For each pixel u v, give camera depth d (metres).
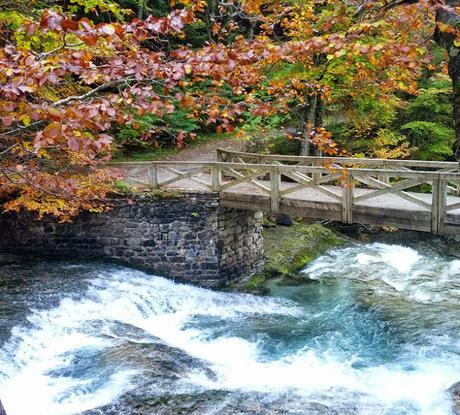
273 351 7.58
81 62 2.83
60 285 8.51
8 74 2.60
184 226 10.13
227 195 9.92
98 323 7.31
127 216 10.23
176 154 16.36
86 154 8.22
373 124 14.86
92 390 5.47
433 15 3.82
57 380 5.72
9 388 5.53
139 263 10.29
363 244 14.80
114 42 3.07
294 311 9.41
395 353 7.59
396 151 14.21
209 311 9.16
